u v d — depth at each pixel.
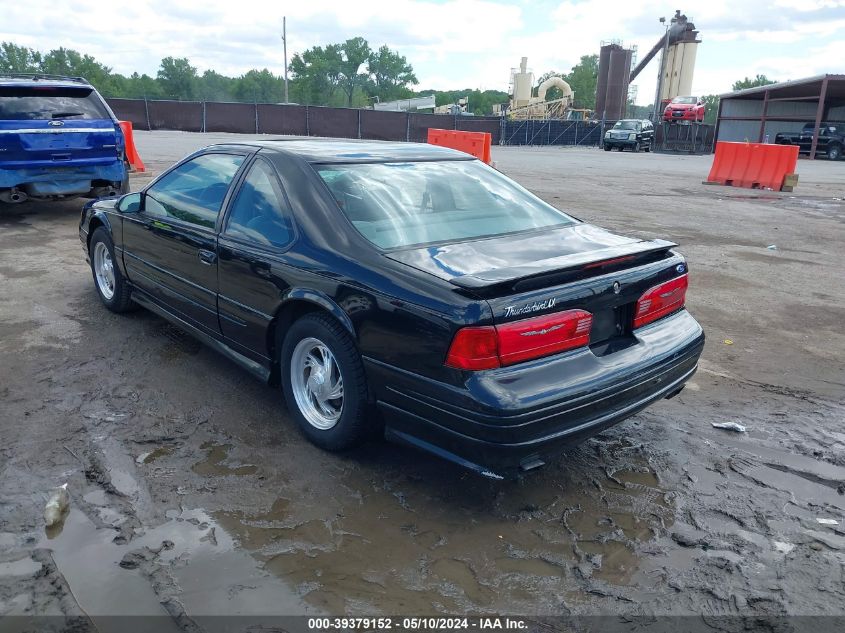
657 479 3.54
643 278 3.37
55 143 9.00
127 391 4.27
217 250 4.03
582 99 130.62
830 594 2.72
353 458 3.61
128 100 39.78
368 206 3.61
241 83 120.69
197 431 3.83
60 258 7.57
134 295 5.36
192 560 2.77
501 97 139.38
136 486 3.27
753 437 4.04
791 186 17.45
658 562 2.89
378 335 3.13
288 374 3.74
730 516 3.24
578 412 2.99
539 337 2.95
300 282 3.47
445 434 2.99
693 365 3.68
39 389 4.24
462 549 2.92
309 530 3.00
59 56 111.88
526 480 3.49
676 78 73.19
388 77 120.88
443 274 3.06
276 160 3.94
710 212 13.12
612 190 16.69
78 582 2.62
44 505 3.08
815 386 4.82
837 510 3.31
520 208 4.01
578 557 2.90
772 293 7.21
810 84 38.47
